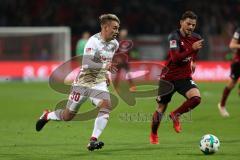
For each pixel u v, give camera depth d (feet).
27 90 241.96
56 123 134.62
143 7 360.48
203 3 354.95
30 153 93.86
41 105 181.78
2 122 139.74
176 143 104.99
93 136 92.12
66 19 354.54
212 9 352.28
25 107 176.45
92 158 88.58
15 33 298.76
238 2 363.15
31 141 107.96
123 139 110.73
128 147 100.07
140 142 106.63
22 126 131.64
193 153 92.63
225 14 354.13
